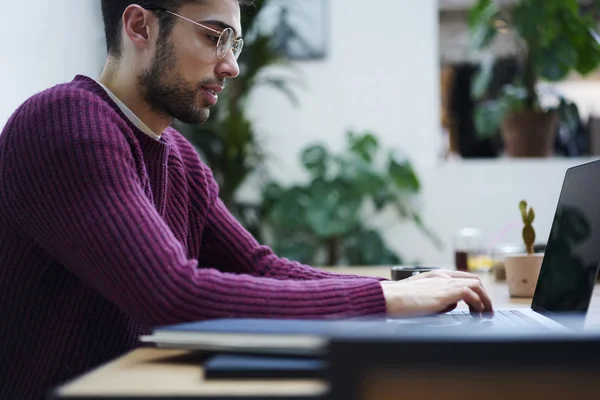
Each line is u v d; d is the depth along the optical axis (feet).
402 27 13.66
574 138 13.65
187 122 3.84
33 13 9.69
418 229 13.50
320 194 12.80
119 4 3.69
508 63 13.82
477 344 1.51
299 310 2.75
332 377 1.51
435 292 3.04
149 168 3.79
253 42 12.15
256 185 13.66
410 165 12.82
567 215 3.75
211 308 2.68
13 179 3.22
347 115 13.73
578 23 12.31
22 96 9.35
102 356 3.48
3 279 3.45
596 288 5.41
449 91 14.34
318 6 13.73
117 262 2.77
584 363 1.52
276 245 13.26
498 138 14.10
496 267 6.33
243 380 1.97
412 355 1.51
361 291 2.90
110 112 3.39
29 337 3.48
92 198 2.95
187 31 3.59
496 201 13.26
